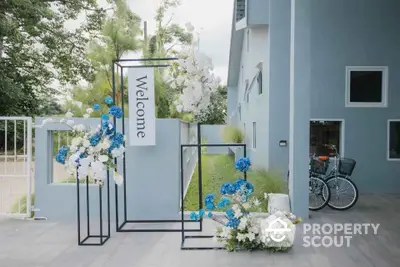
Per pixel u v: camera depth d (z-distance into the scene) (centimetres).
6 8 1081
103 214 529
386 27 723
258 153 855
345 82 730
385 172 728
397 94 725
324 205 575
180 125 541
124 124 520
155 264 357
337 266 347
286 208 515
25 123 534
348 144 730
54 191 531
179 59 456
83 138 401
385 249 393
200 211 409
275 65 720
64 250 398
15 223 509
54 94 1305
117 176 411
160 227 489
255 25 793
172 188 521
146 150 522
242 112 1233
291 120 526
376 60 726
